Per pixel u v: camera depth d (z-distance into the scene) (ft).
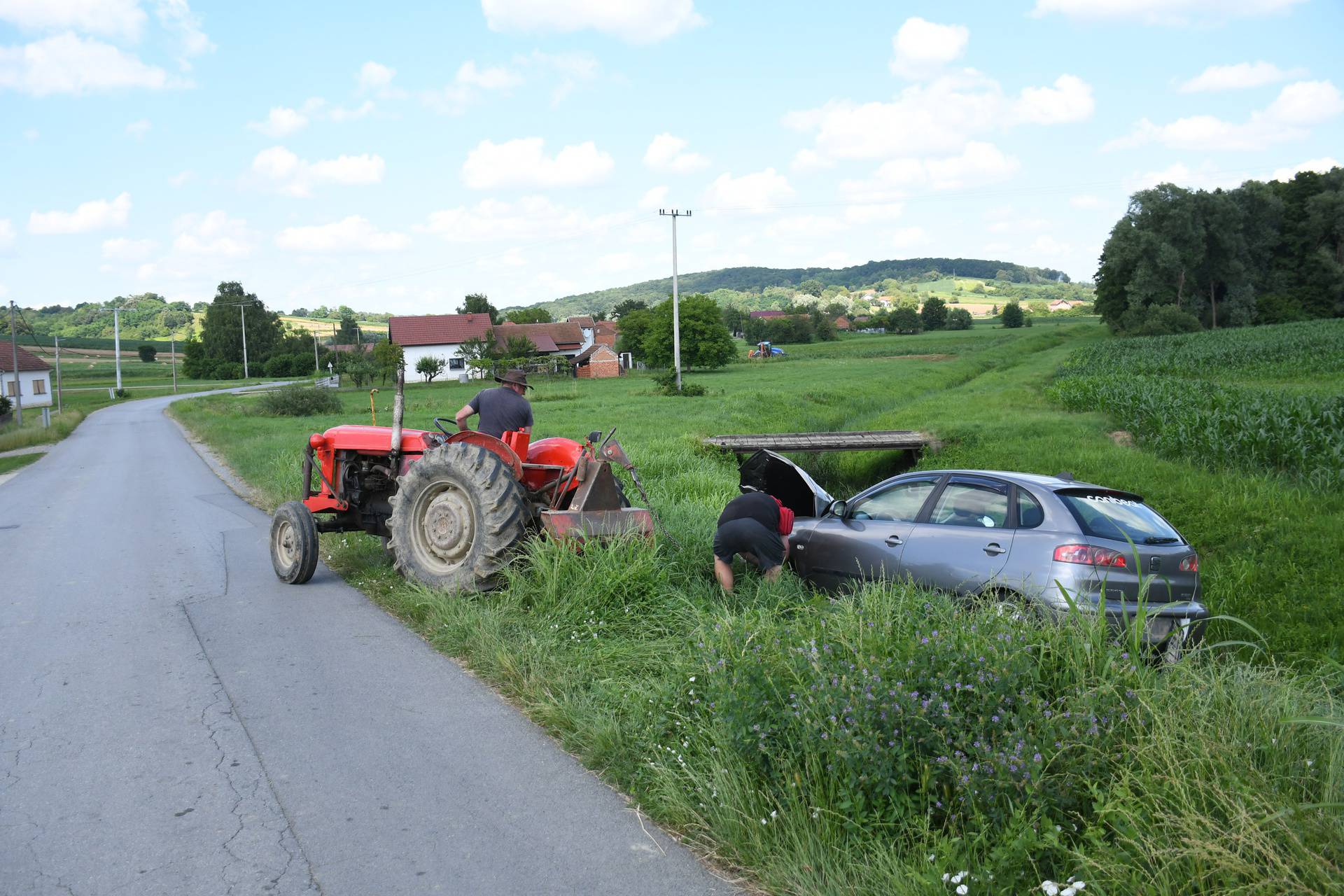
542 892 10.54
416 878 10.86
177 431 121.19
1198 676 12.40
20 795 13.21
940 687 12.00
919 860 10.12
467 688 17.56
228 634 21.47
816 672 12.50
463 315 318.65
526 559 22.97
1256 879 8.64
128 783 13.61
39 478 68.03
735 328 528.63
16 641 21.25
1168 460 53.42
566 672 17.24
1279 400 62.95
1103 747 10.96
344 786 13.42
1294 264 277.23
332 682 17.97
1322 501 37.35
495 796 13.07
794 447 64.64
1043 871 10.02
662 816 12.35
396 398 27.32
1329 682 14.44
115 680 18.29
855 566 22.85
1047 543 19.10
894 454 70.79
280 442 81.00
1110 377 104.27
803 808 11.19
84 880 10.89
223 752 14.69
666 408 117.19
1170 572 18.83
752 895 10.48
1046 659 13.12
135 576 28.53
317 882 10.80
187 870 11.11
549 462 25.45
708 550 25.03
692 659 15.75
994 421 77.25
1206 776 10.25
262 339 422.82
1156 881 8.99
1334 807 9.12
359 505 29.22
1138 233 261.85
